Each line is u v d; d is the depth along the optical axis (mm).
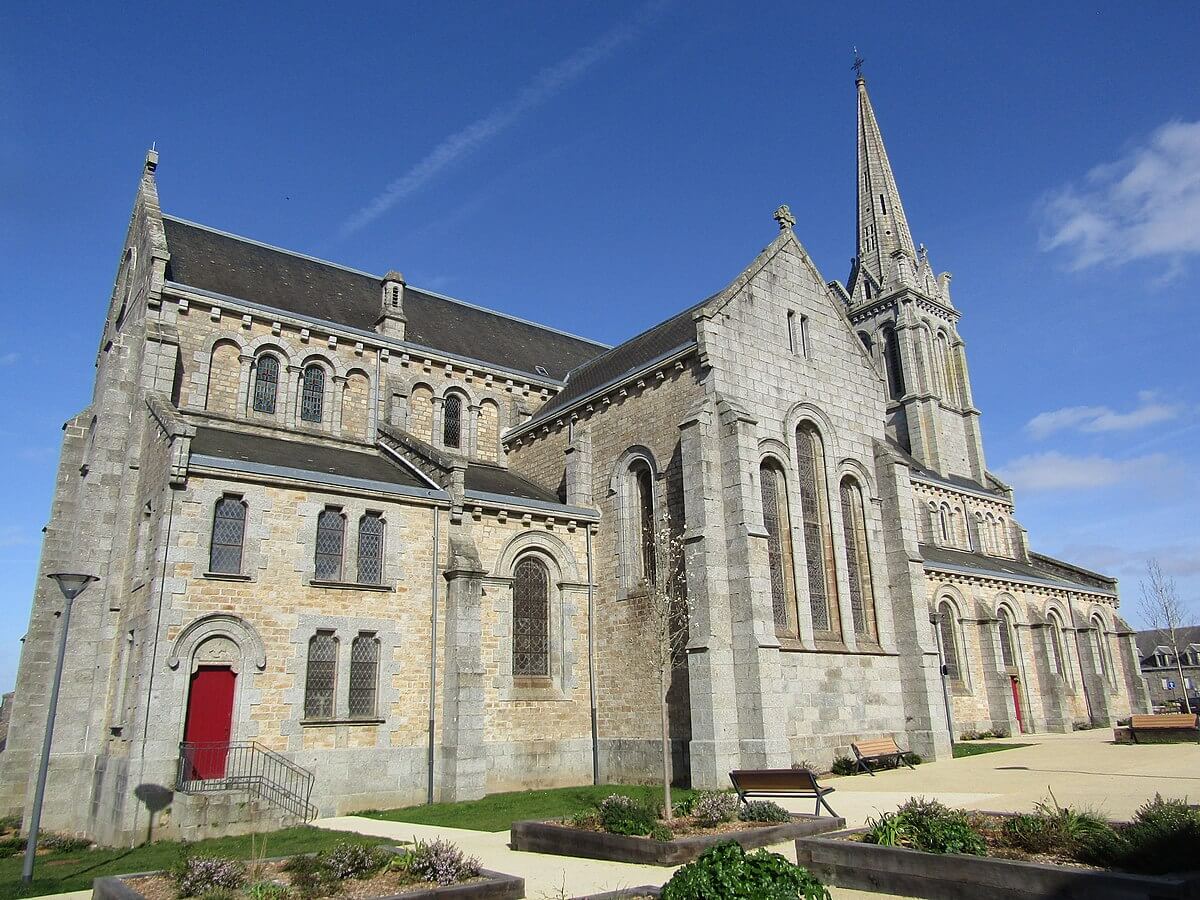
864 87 70500
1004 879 9930
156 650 19484
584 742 26031
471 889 10719
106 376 30438
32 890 14352
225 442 24641
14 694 25000
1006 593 42406
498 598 25594
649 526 27062
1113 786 18375
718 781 21469
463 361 34375
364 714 22328
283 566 21797
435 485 25891
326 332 31031
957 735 36312
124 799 18484
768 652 22562
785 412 26875
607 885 11570
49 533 27594
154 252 27891
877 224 65438
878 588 27828
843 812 16594
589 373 35000
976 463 59094
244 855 15148
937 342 61250
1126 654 49219
